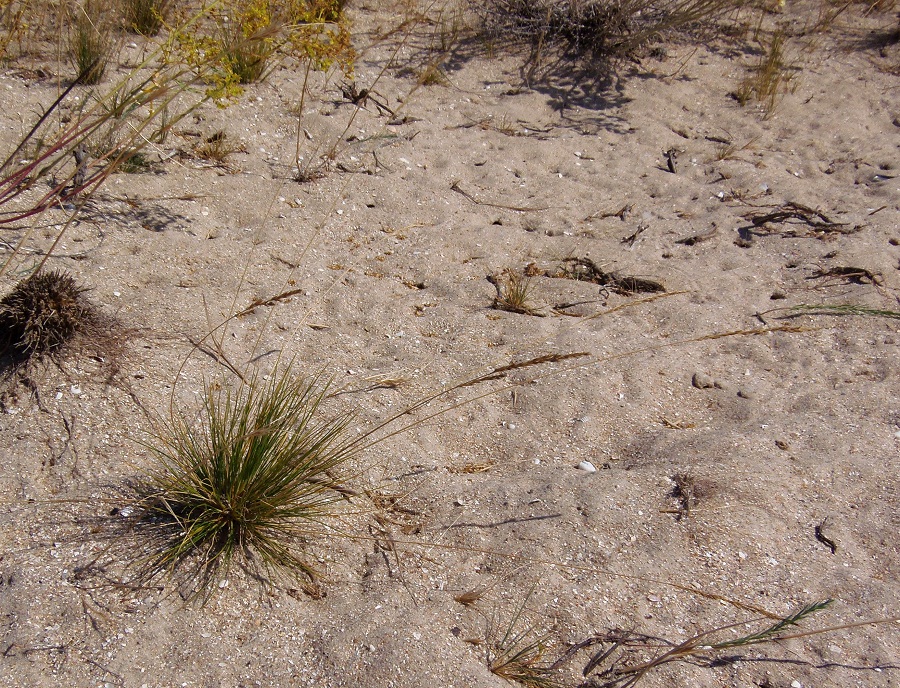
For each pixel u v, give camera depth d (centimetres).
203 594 132
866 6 352
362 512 146
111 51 241
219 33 250
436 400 169
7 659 123
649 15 305
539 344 183
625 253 214
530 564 140
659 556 142
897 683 129
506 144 251
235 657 127
